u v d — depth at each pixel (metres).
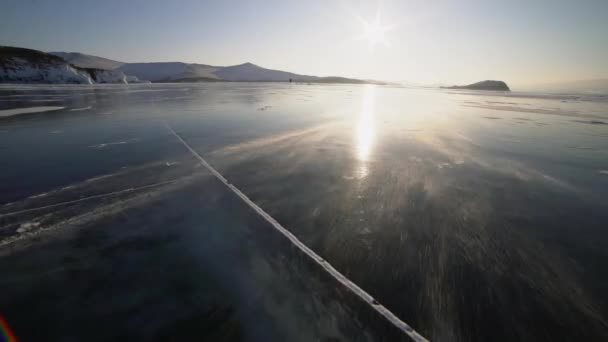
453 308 1.63
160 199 2.92
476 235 2.38
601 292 1.75
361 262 2.01
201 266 1.90
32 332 1.41
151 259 1.96
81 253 2.00
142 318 1.50
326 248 2.16
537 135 6.42
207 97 16.44
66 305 1.56
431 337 1.45
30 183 3.26
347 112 10.49
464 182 3.55
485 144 5.55
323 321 1.50
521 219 2.65
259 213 2.67
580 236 2.37
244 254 2.05
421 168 4.06
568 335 1.46
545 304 1.66
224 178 3.56
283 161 4.30
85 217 2.51
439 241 2.28
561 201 3.03
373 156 4.62
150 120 7.85
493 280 1.85
